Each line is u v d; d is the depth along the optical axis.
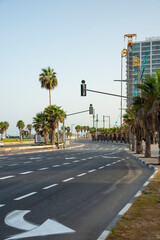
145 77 18.70
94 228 5.55
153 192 8.66
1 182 11.60
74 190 9.73
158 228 5.09
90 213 6.67
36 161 23.28
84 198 8.39
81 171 15.59
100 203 7.73
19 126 136.00
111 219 6.18
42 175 13.86
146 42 172.00
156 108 17.67
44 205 7.47
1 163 21.61
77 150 46.03
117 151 42.00
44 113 62.22
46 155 32.16
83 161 23.02
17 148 46.78
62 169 16.70
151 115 19.25
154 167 16.39
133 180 12.12
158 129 18.33
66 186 10.58
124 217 5.82
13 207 7.22
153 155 29.38
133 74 164.12
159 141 18.36
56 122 62.41
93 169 16.66
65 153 36.38
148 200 7.52
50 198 8.39
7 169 16.94
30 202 7.82
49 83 67.50
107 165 19.34
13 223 5.82
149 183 10.46
